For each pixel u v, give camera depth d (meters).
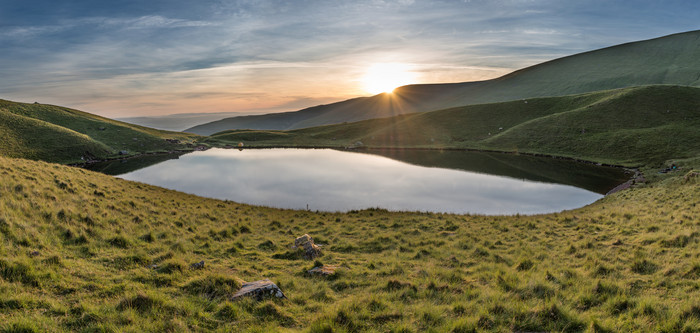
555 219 27.17
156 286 10.72
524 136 117.81
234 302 9.75
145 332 7.62
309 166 87.12
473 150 120.44
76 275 10.64
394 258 16.64
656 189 38.59
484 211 41.03
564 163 86.25
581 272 13.05
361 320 8.93
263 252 17.53
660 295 10.02
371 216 31.39
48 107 158.12
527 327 8.34
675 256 13.46
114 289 9.92
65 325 7.63
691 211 21.66
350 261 16.44
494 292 10.82
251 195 50.94
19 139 105.88
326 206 43.97
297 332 8.23
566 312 8.77
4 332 6.86
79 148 111.62
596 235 20.00
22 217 14.20
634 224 21.16
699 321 7.72
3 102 144.75
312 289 11.91
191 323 8.34
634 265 12.83
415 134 152.88
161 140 150.00
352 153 124.25
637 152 82.00
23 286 9.11
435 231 23.94
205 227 22.34
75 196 20.23
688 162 62.84
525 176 69.19
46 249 12.30
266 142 168.25
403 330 8.29
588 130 106.62
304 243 18.11
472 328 8.16
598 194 50.62
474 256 17.17
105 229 16.45
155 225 19.97
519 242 19.72
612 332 7.73
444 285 12.00
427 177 69.00
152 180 65.12
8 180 18.41
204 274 12.02
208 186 58.78
